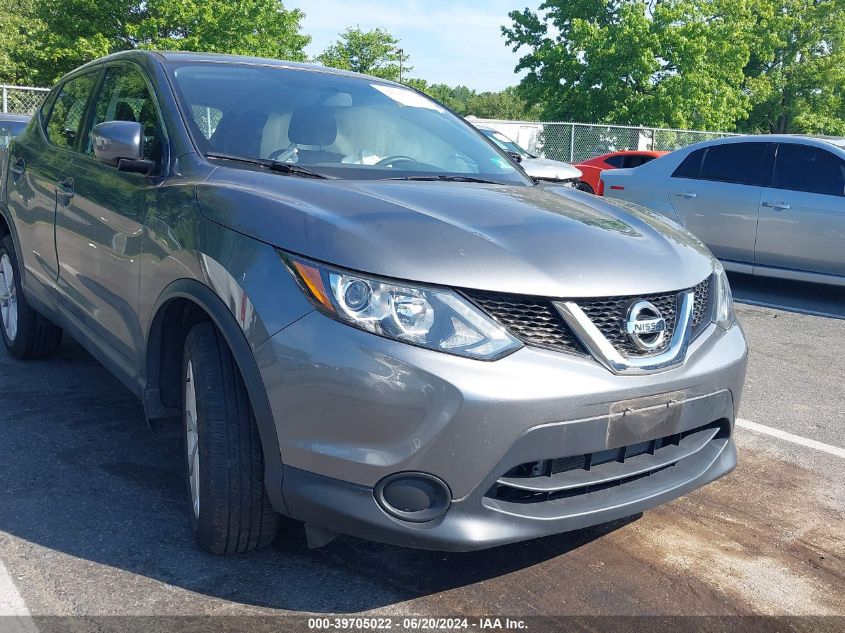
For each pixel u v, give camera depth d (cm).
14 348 480
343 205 260
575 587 271
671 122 2898
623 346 250
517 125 2258
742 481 371
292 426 234
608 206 333
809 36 4019
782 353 620
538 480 242
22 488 321
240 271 247
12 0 3741
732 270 859
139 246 306
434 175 338
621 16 2936
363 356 225
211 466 254
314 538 248
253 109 342
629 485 263
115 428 388
